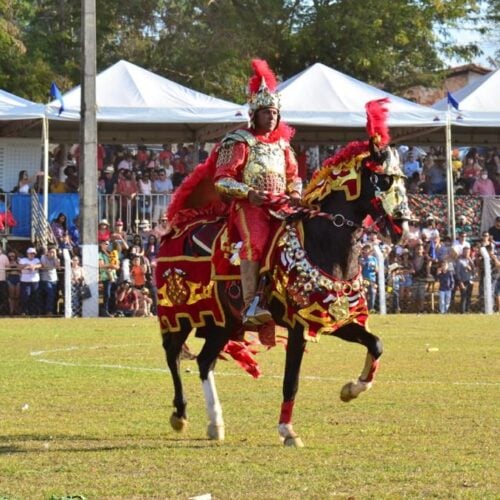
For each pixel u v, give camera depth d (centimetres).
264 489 1956
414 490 1933
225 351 2672
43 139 7412
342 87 7906
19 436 2534
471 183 8625
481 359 4141
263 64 2533
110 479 2056
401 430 2564
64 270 6725
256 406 2964
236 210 2491
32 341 4897
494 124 7825
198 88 11100
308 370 3794
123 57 11225
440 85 11925
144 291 6806
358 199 2383
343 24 11175
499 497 1875
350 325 2455
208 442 2458
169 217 2722
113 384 3431
